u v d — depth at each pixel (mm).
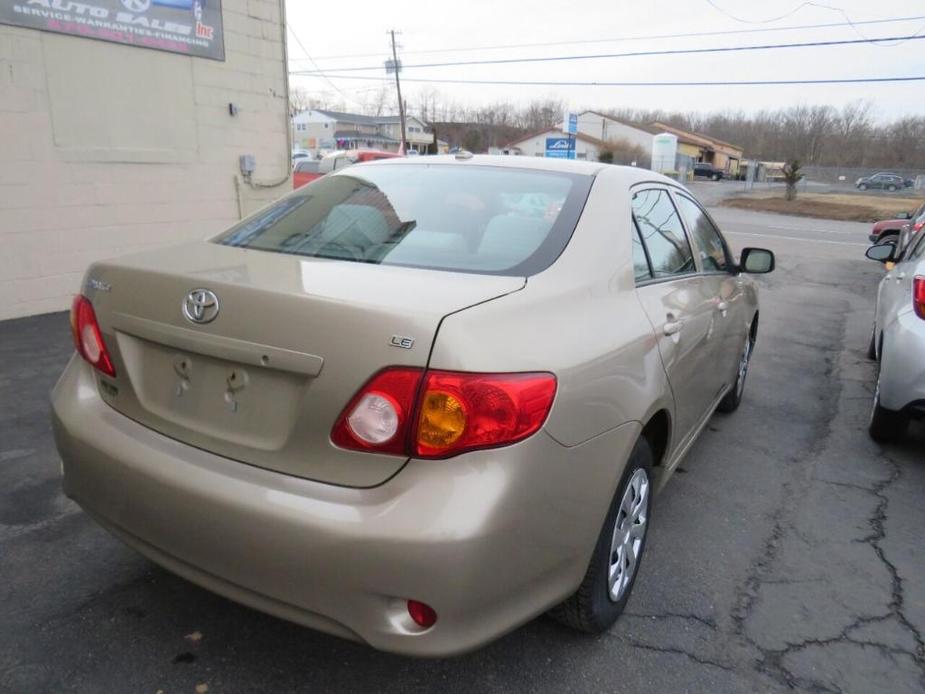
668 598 2842
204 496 1955
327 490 1869
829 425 4957
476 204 2725
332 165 17250
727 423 4938
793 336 7898
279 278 2098
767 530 3447
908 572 3121
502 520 1820
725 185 58062
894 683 2430
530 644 2525
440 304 1916
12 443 3961
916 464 4301
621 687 2346
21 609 2578
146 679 2275
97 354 2338
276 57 9453
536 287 2207
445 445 1796
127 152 7855
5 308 7020
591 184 2850
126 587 2738
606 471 2203
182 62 8305
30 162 7035
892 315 4363
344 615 1836
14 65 6785
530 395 1876
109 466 2168
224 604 2662
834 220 30875
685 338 2963
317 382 1858
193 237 8789
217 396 2055
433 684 2314
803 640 2629
